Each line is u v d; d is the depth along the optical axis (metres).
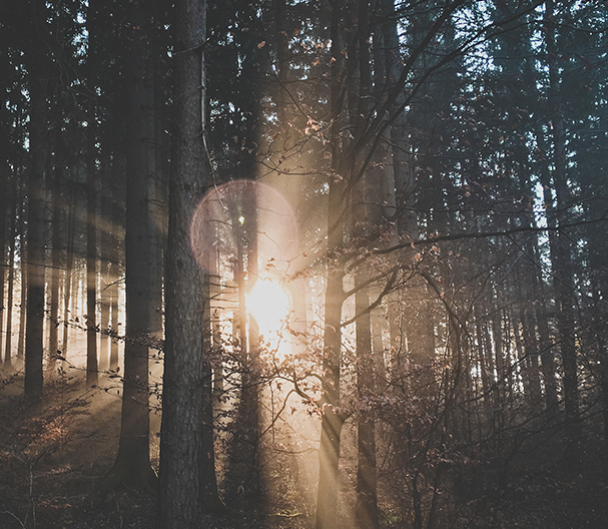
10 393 14.65
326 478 6.85
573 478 8.88
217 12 9.39
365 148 9.97
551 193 14.26
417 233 11.45
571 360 10.63
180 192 5.99
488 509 7.49
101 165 16.39
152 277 11.91
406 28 10.46
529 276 13.21
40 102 9.81
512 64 13.36
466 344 8.19
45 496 7.95
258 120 10.52
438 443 8.12
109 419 13.49
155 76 10.78
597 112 16.47
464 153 11.95
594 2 7.69
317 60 7.90
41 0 8.28
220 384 9.96
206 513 8.55
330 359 6.84
